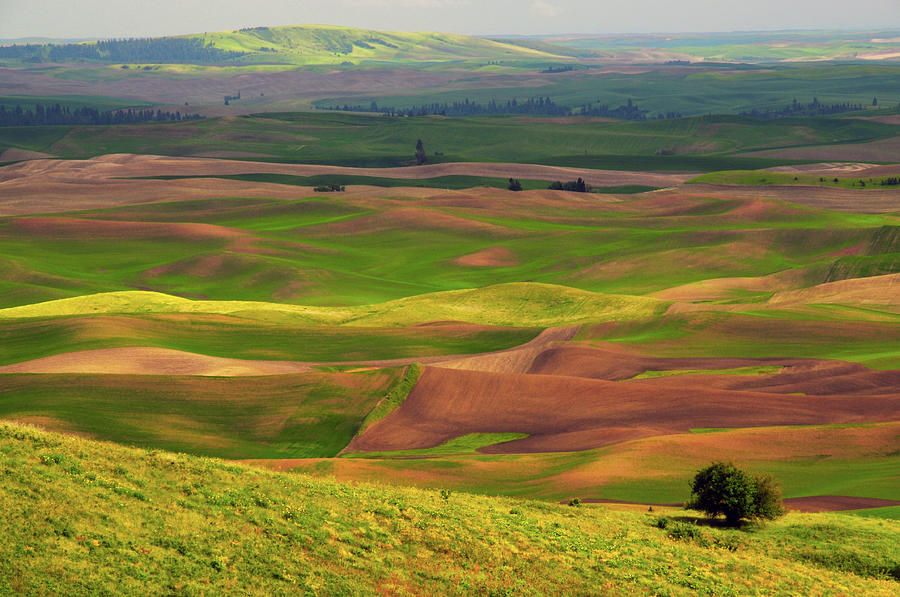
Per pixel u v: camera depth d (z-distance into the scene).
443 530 38.19
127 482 34.97
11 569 26.53
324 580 31.17
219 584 29.14
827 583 38.97
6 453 34.19
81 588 26.72
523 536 39.59
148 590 27.69
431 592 32.19
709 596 36.12
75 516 30.56
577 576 36.06
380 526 37.34
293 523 35.22
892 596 38.12
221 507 35.00
